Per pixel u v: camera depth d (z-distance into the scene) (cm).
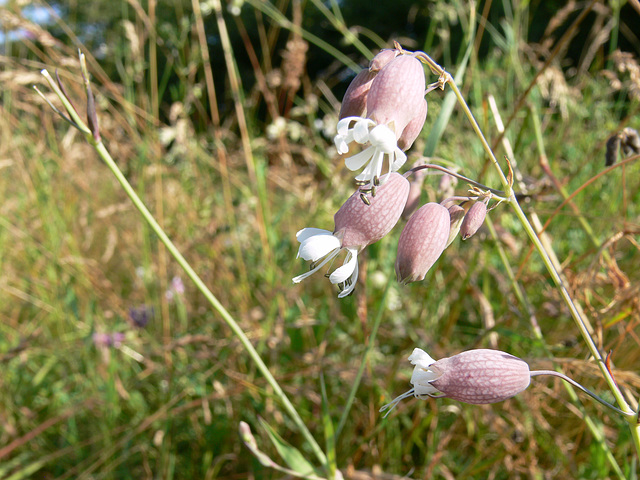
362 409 16
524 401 14
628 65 15
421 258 8
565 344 14
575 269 15
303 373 16
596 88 23
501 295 19
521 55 24
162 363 19
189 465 17
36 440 18
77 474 17
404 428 17
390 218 8
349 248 8
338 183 21
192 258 21
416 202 11
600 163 20
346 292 8
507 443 13
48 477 17
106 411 17
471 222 8
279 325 17
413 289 19
